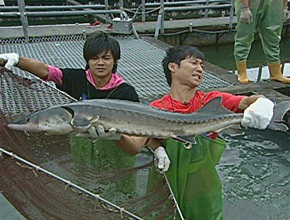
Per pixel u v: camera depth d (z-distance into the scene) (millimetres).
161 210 1796
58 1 14000
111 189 1835
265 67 7445
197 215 2045
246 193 2984
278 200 2908
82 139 1841
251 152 3535
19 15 7359
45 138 1827
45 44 7164
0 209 2414
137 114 1584
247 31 4938
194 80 1940
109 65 2193
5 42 7309
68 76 2371
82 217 1639
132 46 7113
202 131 1723
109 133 1552
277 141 3713
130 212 1712
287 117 3729
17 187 1633
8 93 2346
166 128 1645
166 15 10781
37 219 1715
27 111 2293
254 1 4922
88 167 1847
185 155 1926
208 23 9227
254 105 1671
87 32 8047
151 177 1896
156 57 6281
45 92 2395
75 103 1521
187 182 1984
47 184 1576
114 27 7969
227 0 9289
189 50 1974
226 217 2717
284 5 5094
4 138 1690
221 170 3268
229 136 3793
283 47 9375
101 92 2273
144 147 1940
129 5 13102
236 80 5016
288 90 4969
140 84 4820
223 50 9172
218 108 1750
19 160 1534
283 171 3264
